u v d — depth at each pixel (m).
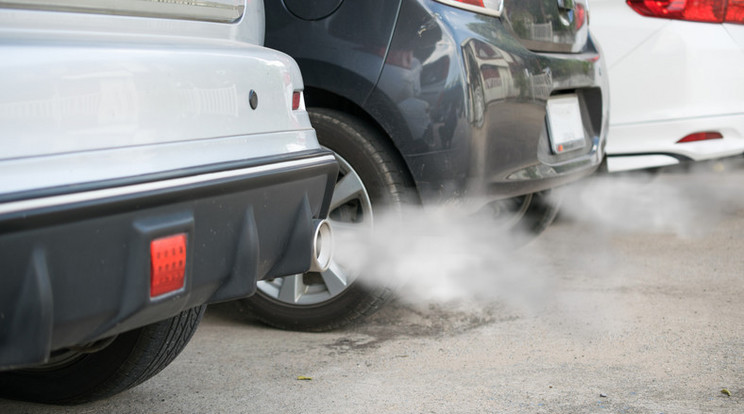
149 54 2.08
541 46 3.71
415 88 3.20
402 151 3.25
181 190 1.98
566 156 3.87
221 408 2.74
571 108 3.96
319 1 3.31
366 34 3.25
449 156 3.20
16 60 1.79
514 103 3.40
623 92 5.28
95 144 1.91
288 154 2.41
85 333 1.88
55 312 1.79
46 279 1.74
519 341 3.39
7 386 2.77
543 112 3.60
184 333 2.69
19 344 1.74
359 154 3.33
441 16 3.20
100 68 1.95
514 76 3.40
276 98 2.45
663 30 5.21
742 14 5.21
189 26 2.29
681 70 5.20
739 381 2.95
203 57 2.22
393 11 3.23
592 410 2.71
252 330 3.56
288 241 2.40
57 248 1.76
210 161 2.15
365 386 2.92
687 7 5.18
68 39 1.93
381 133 3.35
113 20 2.07
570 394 2.84
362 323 3.62
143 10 2.13
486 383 2.95
